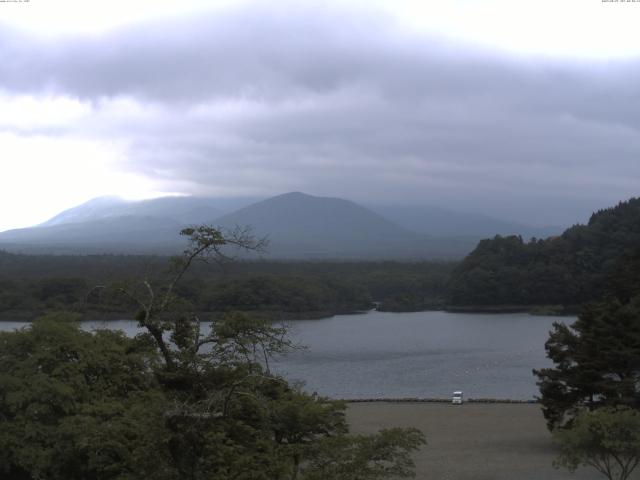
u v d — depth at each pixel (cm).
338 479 1788
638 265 6925
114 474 2091
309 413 2234
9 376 2612
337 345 9738
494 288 15812
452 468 3575
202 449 1593
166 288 1792
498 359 8375
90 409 2023
